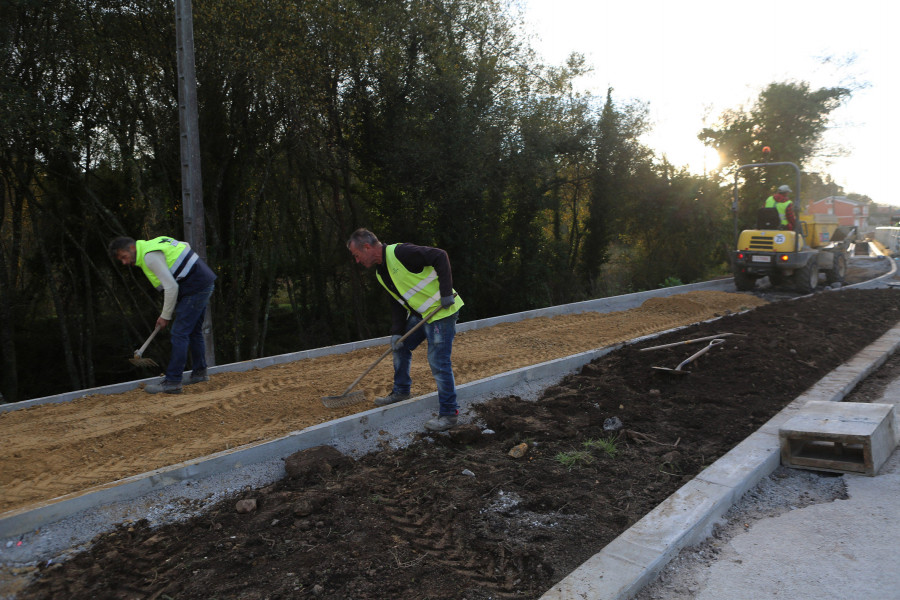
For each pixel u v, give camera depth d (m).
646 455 4.06
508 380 5.35
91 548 2.85
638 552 2.72
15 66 8.63
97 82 9.23
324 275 13.98
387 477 3.71
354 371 5.71
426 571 2.68
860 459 3.72
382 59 12.29
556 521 3.18
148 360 4.86
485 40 14.73
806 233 12.75
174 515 3.17
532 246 16.78
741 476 3.50
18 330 10.87
